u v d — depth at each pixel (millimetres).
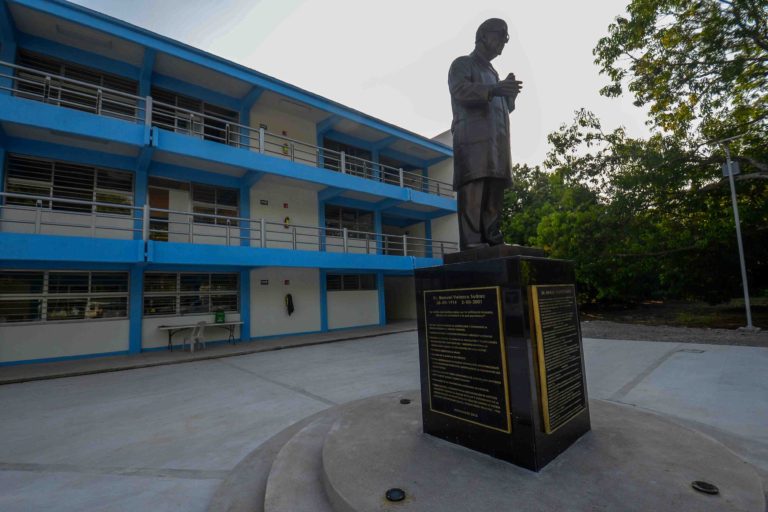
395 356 9672
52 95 10172
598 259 16109
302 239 14625
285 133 14750
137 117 10766
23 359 9227
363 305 16703
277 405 5574
